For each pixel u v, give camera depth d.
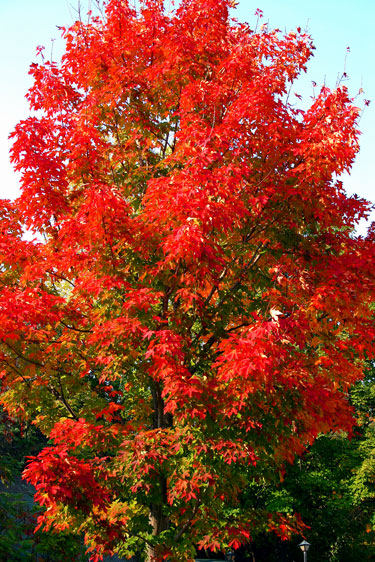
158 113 10.30
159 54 10.02
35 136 8.70
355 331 8.30
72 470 6.82
